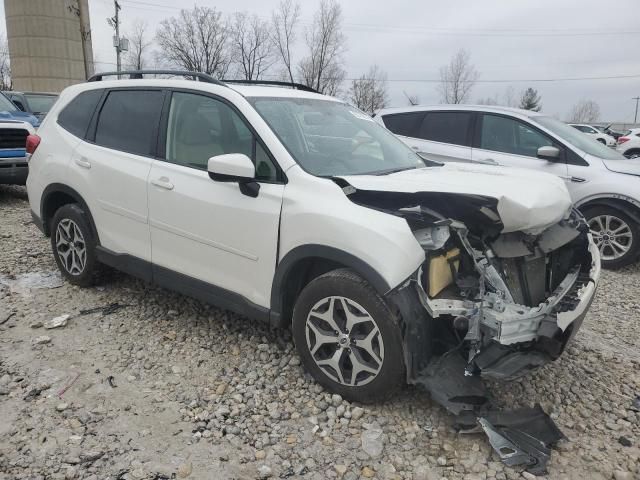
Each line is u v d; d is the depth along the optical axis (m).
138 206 3.97
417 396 3.23
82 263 4.65
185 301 4.54
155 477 2.55
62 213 4.64
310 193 3.13
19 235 6.45
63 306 4.39
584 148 6.61
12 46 37.59
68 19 37.56
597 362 3.84
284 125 3.52
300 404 3.15
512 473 2.64
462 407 2.85
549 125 6.84
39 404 3.07
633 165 6.34
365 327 2.98
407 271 2.77
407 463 2.71
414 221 2.85
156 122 4.00
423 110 7.65
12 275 5.02
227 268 3.52
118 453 2.70
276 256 3.24
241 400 3.18
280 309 3.31
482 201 2.88
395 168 3.75
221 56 50.78
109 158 4.21
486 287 2.95
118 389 3.26
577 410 3.22
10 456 2.64
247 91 3.70
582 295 3.15
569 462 2.74
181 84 3.94
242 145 3.49
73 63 38.53
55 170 4.63
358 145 3.84
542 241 3.26
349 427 2.96
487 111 7.14
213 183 3.53
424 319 2.87
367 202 3.07
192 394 3.24
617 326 4.56
